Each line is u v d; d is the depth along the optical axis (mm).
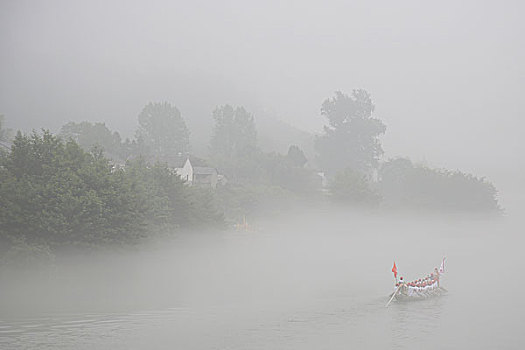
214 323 38094
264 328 37250
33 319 37219
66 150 53250
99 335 34125
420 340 35625
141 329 35844
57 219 46281
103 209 49375
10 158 51406
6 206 45344
